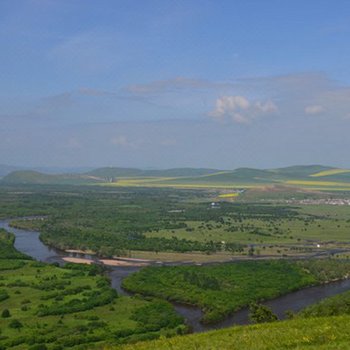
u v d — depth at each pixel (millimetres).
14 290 156250
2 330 118938
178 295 157000
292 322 59656
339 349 44531
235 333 56250
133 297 153250
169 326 126562
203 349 49031
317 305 125625
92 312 135250
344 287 176500
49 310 133750
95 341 112812
